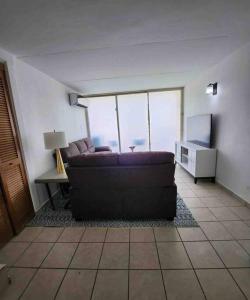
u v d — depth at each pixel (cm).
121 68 315
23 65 250
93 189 219
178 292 132
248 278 141
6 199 198
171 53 256
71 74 329
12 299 134
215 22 178
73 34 188
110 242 189
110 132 588
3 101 203
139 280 143
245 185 252
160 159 206
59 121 372
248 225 208
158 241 187
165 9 153
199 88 392
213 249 172
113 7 147
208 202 266
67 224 226
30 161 247
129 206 221
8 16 149
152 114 562
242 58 242
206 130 345
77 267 159
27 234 209
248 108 237
